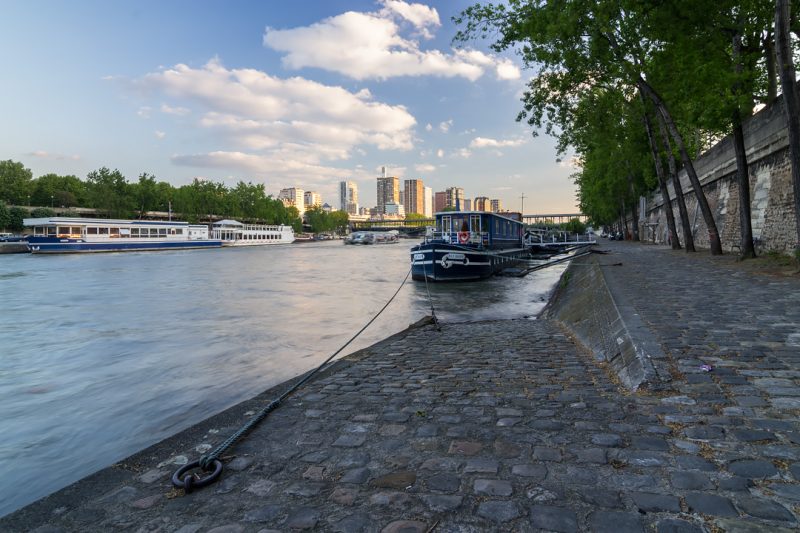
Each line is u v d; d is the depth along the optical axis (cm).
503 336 962
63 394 767
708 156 2814
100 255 5625
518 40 2112
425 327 1171
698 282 1210
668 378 476
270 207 13462
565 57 1975
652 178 4625
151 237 6656
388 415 451
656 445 339
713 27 1695
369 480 316
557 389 507
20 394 770
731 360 520
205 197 11212
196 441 415
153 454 393
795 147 1205
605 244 5569
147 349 1108
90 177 9162
